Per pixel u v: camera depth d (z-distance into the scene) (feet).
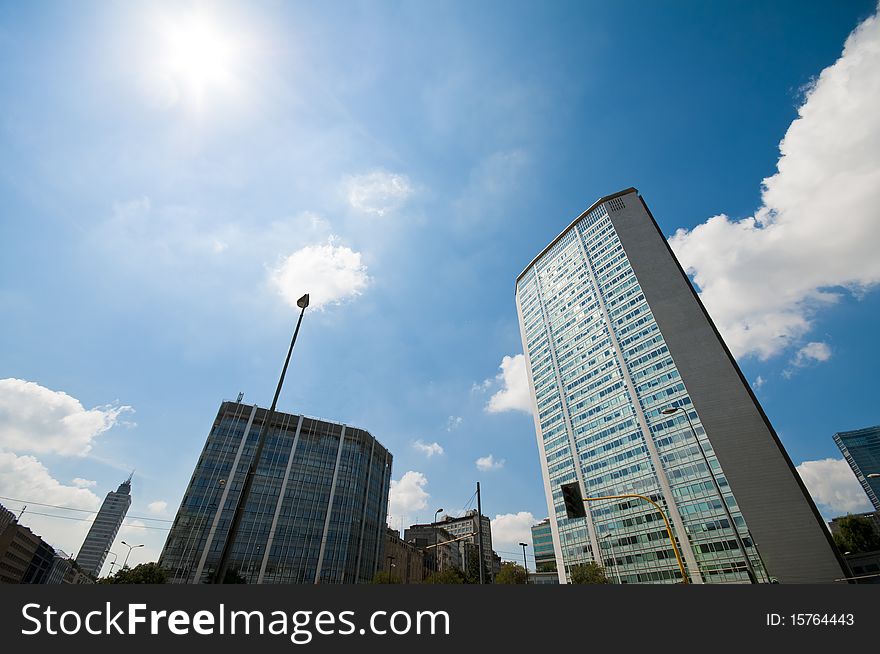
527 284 375.04
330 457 282.97
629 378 238.68
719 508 177.47
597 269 291.99
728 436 188.85
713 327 222.48
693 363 214.48
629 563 200.95
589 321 282.56
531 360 336.49
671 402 213.05
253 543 228.63
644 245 270.46
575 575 201.77
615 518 215.92
